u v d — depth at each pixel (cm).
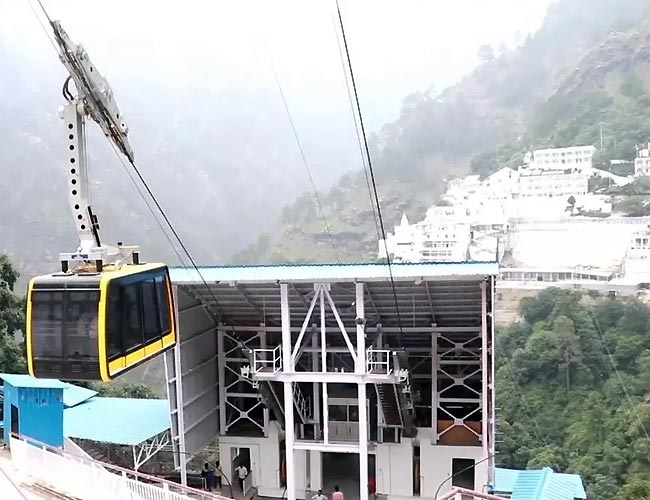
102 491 1443
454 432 2250
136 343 1070
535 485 2166
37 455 1633
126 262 1148
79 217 1012
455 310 2098
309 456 2262
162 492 1353
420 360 2425
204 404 2214
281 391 2128
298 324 2311
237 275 1891
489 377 1859
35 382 1866
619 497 4591
